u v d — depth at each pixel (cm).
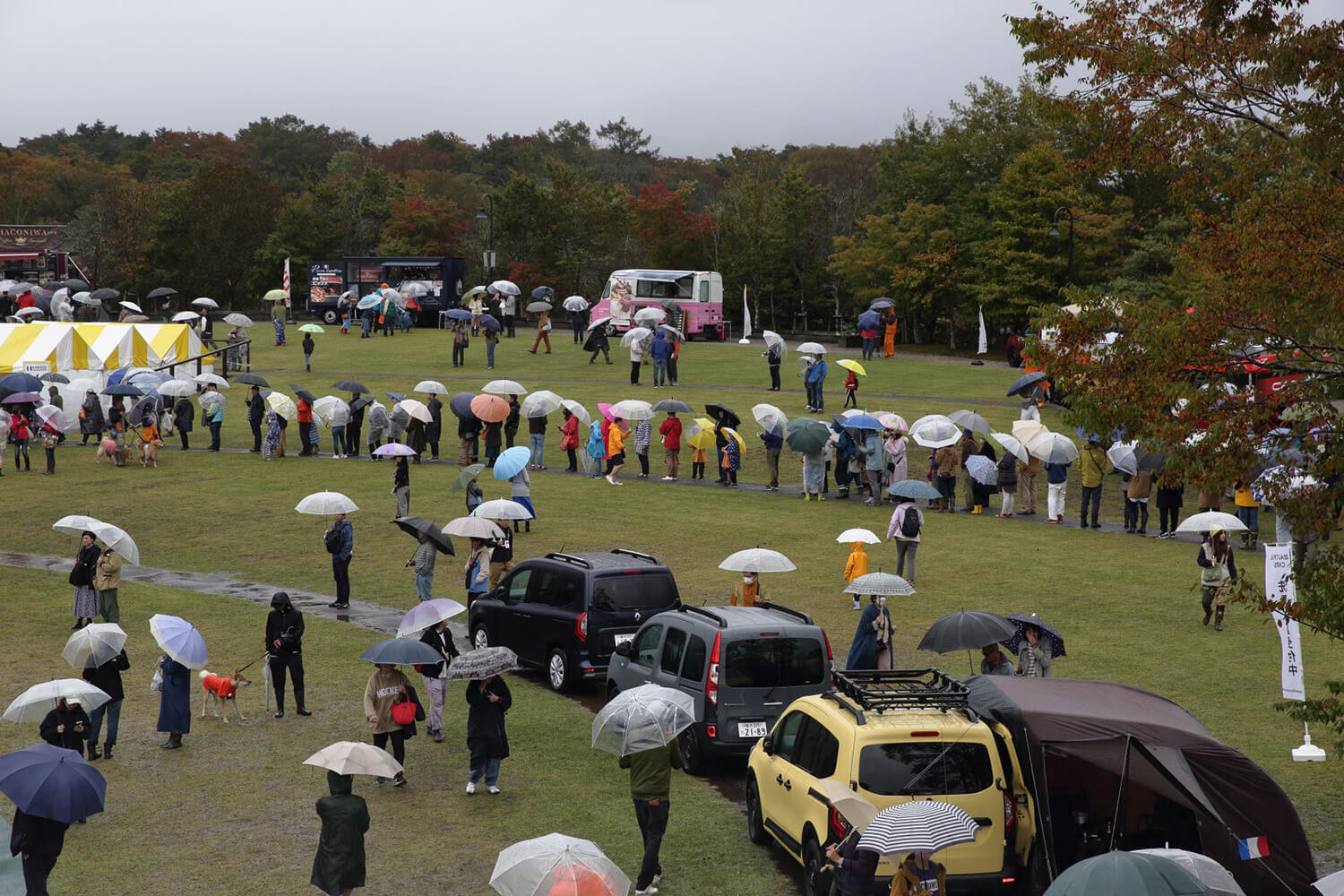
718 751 1349
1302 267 1080
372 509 2925
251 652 1902
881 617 1562
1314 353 1116
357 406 3678
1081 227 5638
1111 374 1132
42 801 945
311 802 1287
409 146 17888
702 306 6481
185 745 1482
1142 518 2686
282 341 6247
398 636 1449
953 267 6112
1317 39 1116
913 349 6244
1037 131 6331
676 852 1164
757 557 1694
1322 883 809
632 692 1090
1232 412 1080
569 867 793
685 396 4328
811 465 2989
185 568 2481
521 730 1552
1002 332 6481
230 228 9488
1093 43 1284
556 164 8869
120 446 3519
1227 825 998
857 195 8375
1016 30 1327
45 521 2866
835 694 1111
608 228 8838
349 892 1019
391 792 1328
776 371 4425
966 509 2916
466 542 2670
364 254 9512
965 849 996
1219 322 1097
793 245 7694
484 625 1883
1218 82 1240
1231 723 1503
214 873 1100
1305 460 1083
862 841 860
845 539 2059
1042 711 1034
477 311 6419
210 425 3756
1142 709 1068
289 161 18700
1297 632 1455
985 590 2170
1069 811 1084
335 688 1723
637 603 1708
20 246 8975
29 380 3544
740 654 1363
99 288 9244
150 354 4472
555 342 6150
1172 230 5688
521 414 3272
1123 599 2117
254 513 2916
